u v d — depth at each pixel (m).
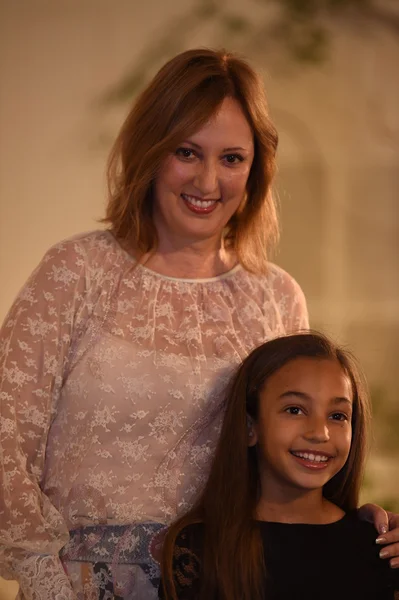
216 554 2.19
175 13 4.57
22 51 4.58
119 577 2.28
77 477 2.30
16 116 4.59
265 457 2.29
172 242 2.49
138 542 2.30
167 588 2.17
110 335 2.34
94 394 2.29
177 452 2.35
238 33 4.56
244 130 2.38
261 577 2.16
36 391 2.27
